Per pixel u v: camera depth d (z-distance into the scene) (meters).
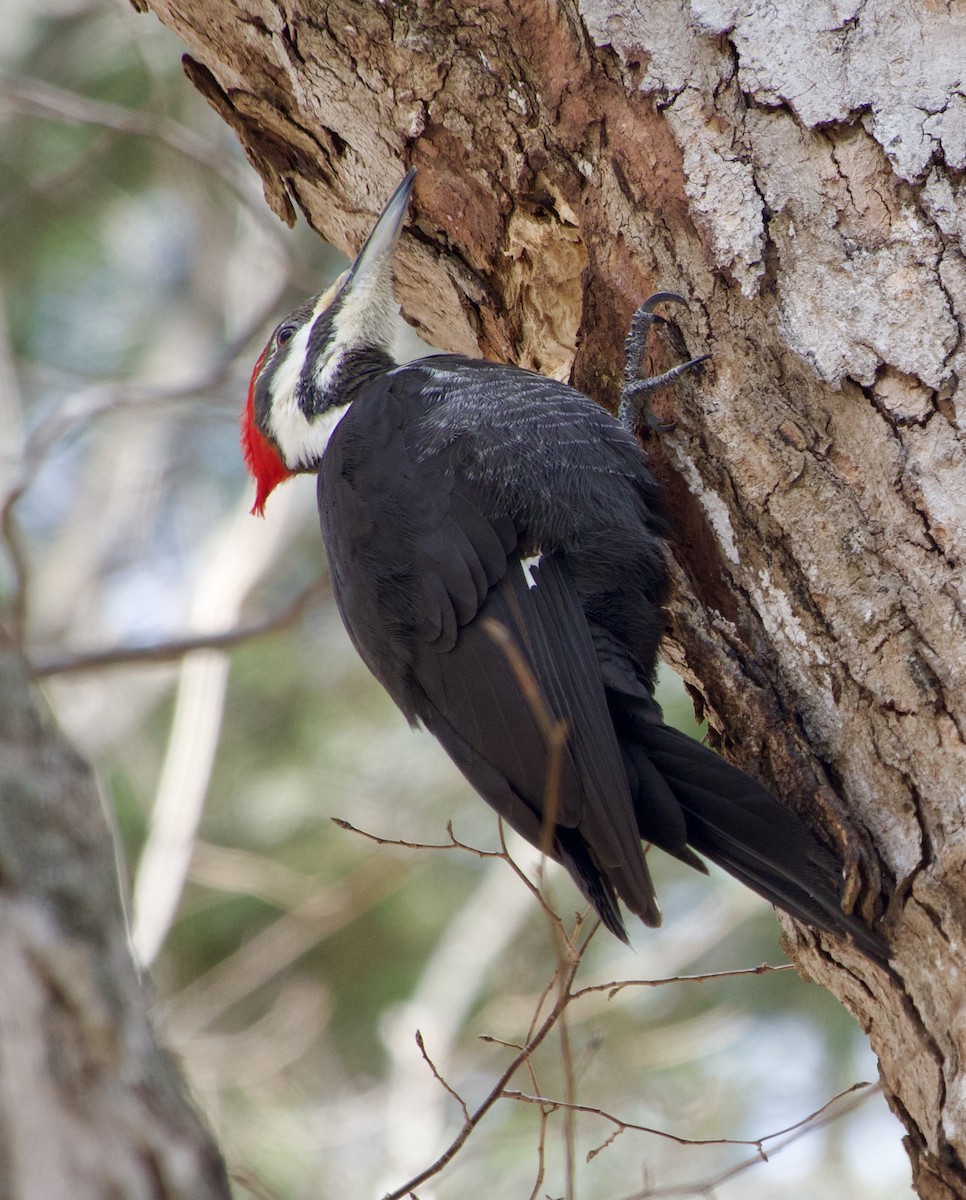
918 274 7.12
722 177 7.57
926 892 6.88
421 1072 15.48
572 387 8.58
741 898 16.34
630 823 7.33
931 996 6.91
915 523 7.03
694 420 7.78
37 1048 4.25
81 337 21.66
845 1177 15.58
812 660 7.34
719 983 16.56
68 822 4.53
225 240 21.52
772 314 7.45
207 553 20.89
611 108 7.87
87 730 18.83
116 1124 4.25
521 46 8.09
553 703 7.84
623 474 8.05
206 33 9.09
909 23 7.32
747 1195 15.26
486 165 8.55
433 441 8.56
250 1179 8.44
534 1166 14.95
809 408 7.35
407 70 8.41
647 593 8.07
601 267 8.12
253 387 11.29
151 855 14.13
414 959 17.52
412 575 8.34
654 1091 15.52
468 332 9.70
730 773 7.20
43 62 19.75
